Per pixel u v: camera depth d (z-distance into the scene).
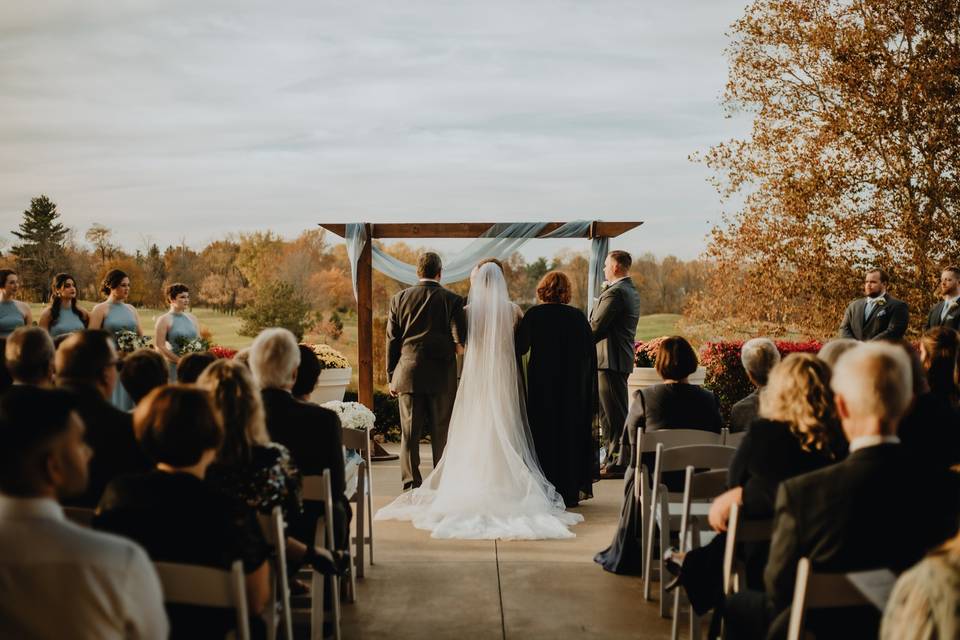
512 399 6.12
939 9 14.50
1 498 1.72
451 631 3.92
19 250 20.64
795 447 2.77
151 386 3.34
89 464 3.04
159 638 1.78
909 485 2.17
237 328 20.66
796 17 15.59
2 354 4.06
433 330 6.54
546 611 4.19
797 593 2.12
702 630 3.91
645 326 21.11
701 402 4.65
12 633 1.66
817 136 15.78
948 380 3.72
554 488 6.24
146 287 20.81
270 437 3.59
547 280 6.47
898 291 14.89
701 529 3.94
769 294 16.09
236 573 2.12
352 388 20.20
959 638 1.41
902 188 15.08
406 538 5.57
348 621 4.04
